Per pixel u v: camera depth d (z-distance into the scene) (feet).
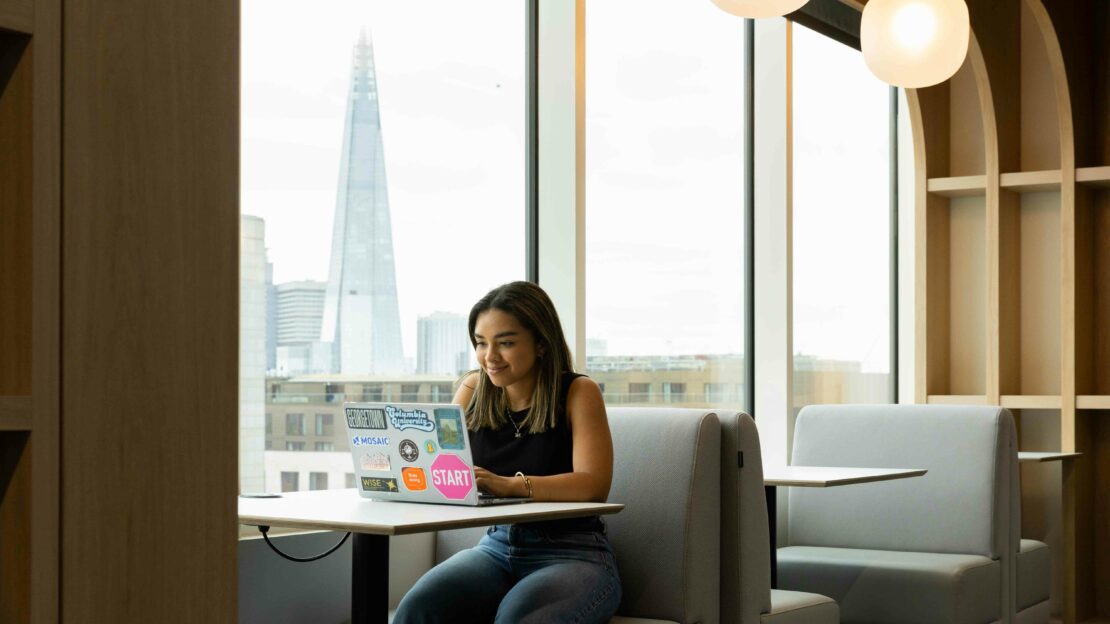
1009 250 18.26
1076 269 17.35
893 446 14.94
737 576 10.17
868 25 11.77
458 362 12.31
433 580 8.88
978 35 17.47
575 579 8.47
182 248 5.59
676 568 9.65
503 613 8.25
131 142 5.37
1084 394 17.51
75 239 5.12
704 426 9.96
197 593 5.61
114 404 5.27
